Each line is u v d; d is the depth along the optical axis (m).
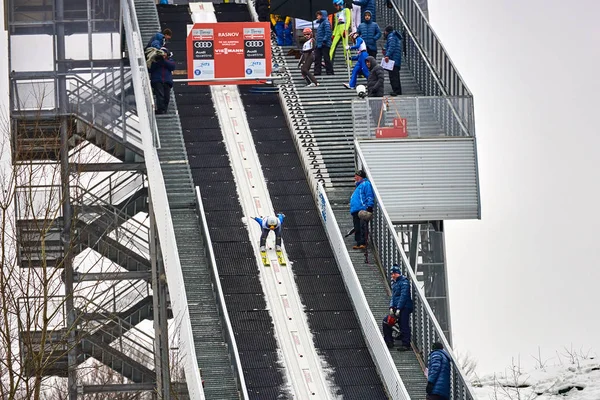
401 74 78.25
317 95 74.00
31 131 77.00
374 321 54.97
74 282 77.50
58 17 78.25
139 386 77.25
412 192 69.00
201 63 73.25
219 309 56.69
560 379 78.50
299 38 81.44
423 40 76.38
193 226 62.84
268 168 67.69
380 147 68.94
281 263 60.66
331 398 53.38
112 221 76.62
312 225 63.66
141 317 81.19
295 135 69.69
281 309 58.12
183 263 60.31
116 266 76.44
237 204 64.56
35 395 49.84
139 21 82.88
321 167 67.38
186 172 65.81
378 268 60.41
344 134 70.19
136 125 78.00
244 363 54.97
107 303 76.56
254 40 73.62
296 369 54.84
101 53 78.62
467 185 69.50
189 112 72.12
